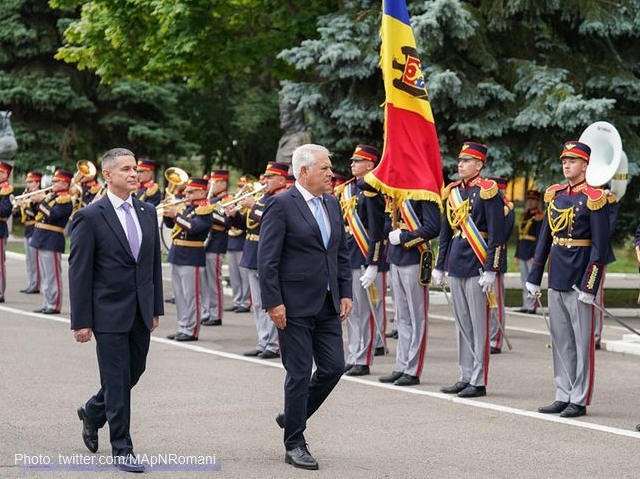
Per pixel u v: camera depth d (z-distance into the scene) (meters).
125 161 7.66
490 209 10.57
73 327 7.53
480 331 10.62
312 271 7.82
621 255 31.23
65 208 17.17
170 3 20.95
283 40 22.72
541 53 19.22
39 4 36.31
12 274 23.94
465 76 18.20
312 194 7.96
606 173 10.08
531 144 18.39
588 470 7.75
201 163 47.72
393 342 14.78
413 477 7.48
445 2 17.34
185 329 14.50
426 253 11.24
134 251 7.67
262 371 11.91
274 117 41.25
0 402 9.89
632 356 13.59
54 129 37.78
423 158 11.44
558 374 9.95
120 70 24.28
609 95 19.12
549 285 9.91
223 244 16.44
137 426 9.02
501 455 8.16
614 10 18.73
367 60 18.36
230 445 8.37
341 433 8.88
